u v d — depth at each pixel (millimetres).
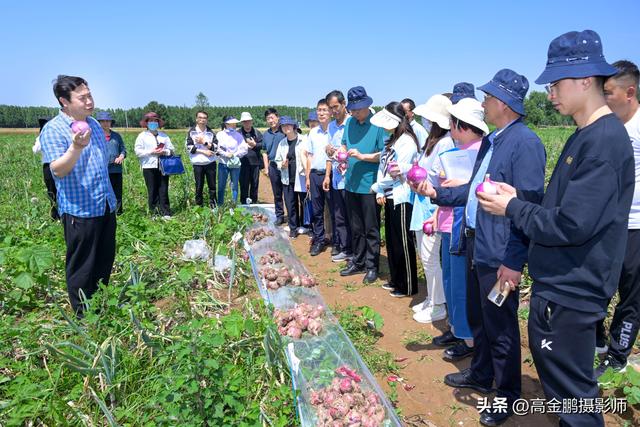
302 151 6996
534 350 2266
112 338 3238
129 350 3344
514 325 2787
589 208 1887
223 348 3285
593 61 1974
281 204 8406
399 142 4379
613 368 3279
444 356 3689
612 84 2977
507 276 2520
